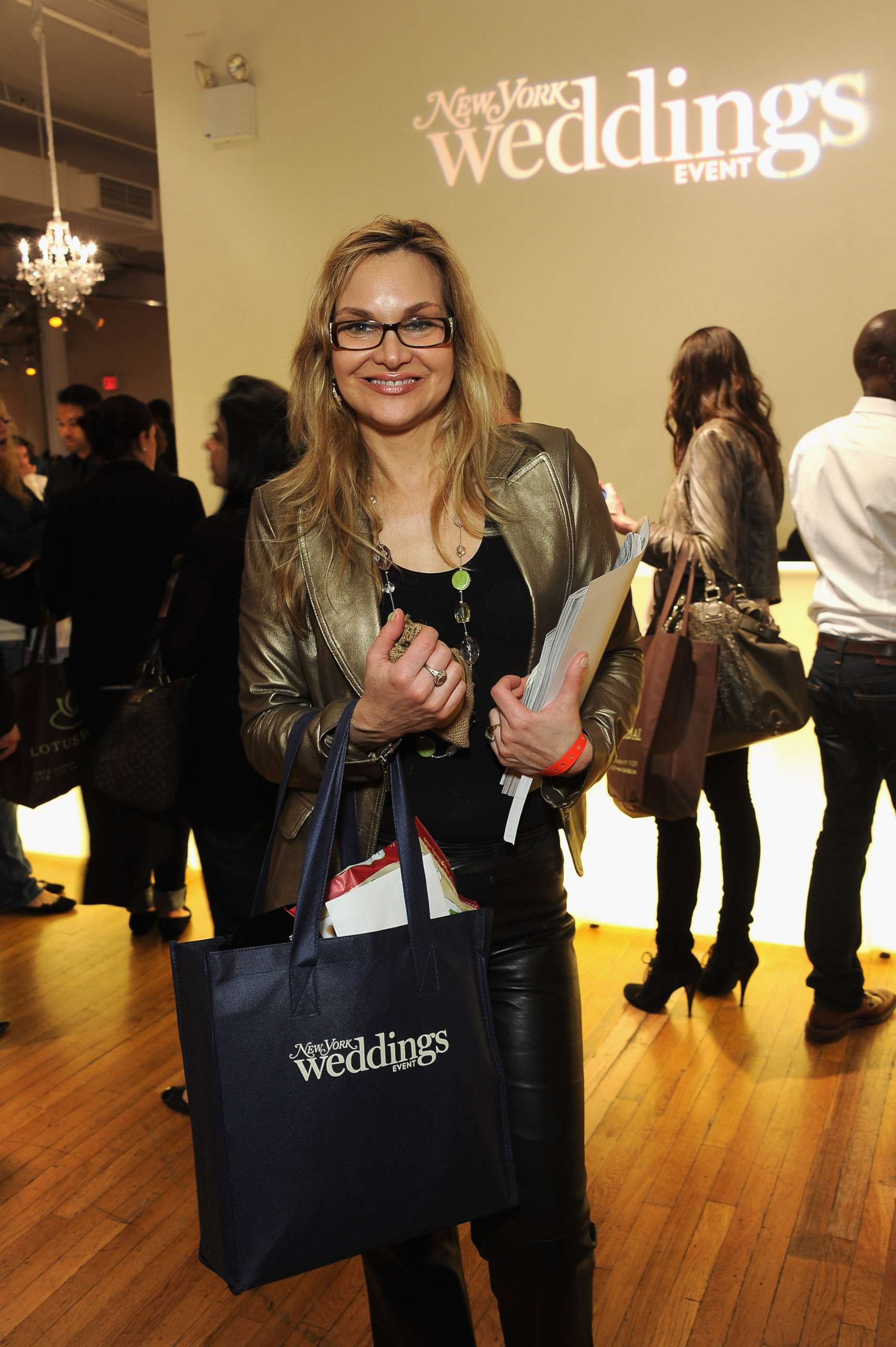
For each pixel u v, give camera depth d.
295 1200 1.06
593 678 1.41
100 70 7.20
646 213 3.98
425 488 1.32
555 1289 1.28
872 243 3.74
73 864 4.08
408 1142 1.10
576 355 4.19
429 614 1.30
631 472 4.21
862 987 2.70
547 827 1.37
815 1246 1.95
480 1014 1.16
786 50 3.70
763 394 2.77
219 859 2.33
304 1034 1.06
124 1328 1.82
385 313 1.23
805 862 3.18
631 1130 2.33
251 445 2.19
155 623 2.96
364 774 1.23
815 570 3.04
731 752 2.74
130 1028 2.85
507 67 4.04
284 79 4.28
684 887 2.75
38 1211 2.13
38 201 9.16
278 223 4.39
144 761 2.32
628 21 3.86
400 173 4.23
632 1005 2.88
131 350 13.40
